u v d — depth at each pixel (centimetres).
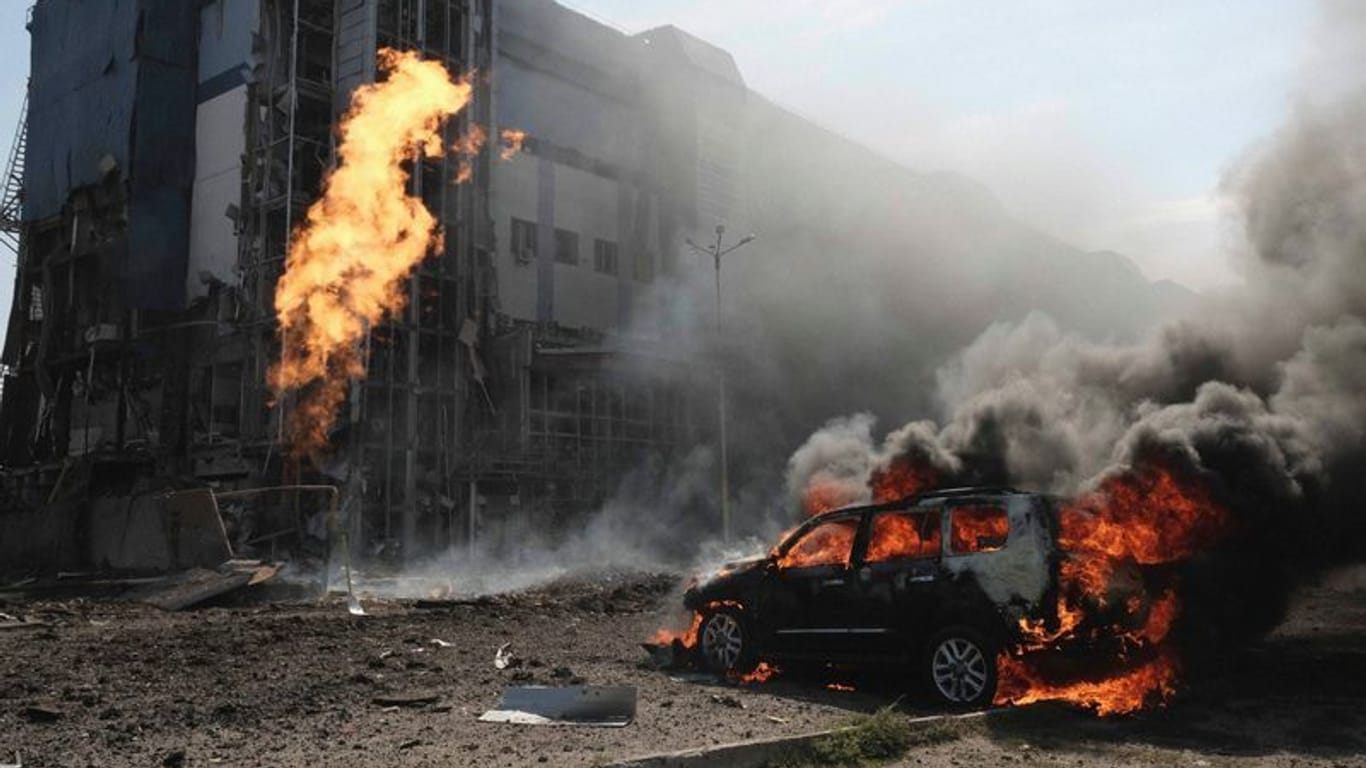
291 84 4347
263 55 4562
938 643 945
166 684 995
